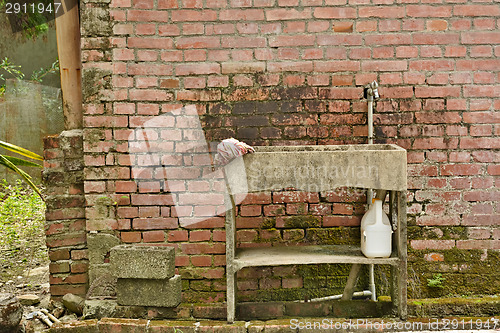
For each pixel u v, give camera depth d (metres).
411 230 3.10
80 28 3.08
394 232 2.87
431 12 3.01
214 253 3.14
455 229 3.09
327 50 3.05
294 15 3.04
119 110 3.09
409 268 3.11
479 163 3.06
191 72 3.07
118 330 2.76
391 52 3.04
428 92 3.05
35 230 4.59
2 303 2.54
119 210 3.13
